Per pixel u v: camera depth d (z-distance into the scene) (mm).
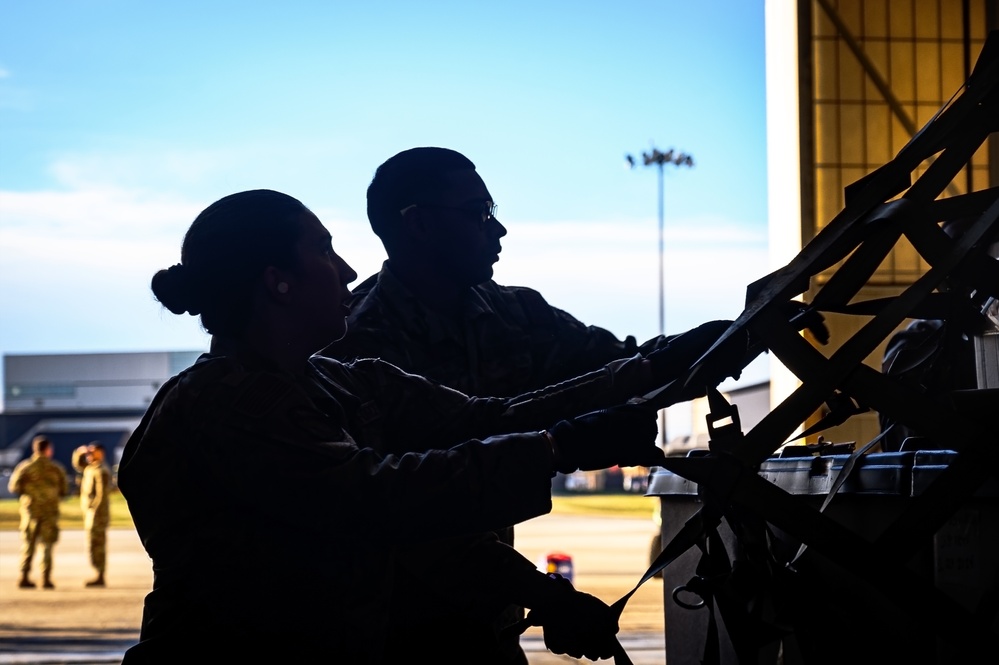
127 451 1648
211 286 1685
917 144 1692
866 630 1757
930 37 6559
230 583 1589
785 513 1536
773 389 6312
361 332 2295
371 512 1532
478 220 2383
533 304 2561
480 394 2348
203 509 1590
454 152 2422
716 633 1705
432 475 1537
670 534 2484
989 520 1588
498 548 1802
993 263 1560
